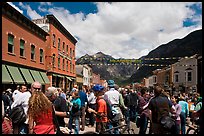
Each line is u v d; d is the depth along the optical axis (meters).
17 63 21.47
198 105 9.16
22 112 6.60
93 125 12.41
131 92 13.19
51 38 30.31
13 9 19.88
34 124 4.88
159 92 6.17
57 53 32.78
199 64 32.72
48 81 28.98
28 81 22.72
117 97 7.21
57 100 6.66
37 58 26.66
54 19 30.67
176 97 10.85
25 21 22.95
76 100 9.55
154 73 54.12
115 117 7.01
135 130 9.06
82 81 60.06
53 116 4.71
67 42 38.19
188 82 36.34
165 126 5.87
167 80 43.72
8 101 11.52
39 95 4.68
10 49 20.58
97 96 6.92
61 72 34.84
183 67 37.72
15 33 21.23
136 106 12.87
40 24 30.25
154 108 6.07
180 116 9.35
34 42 25.75
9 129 5.87
